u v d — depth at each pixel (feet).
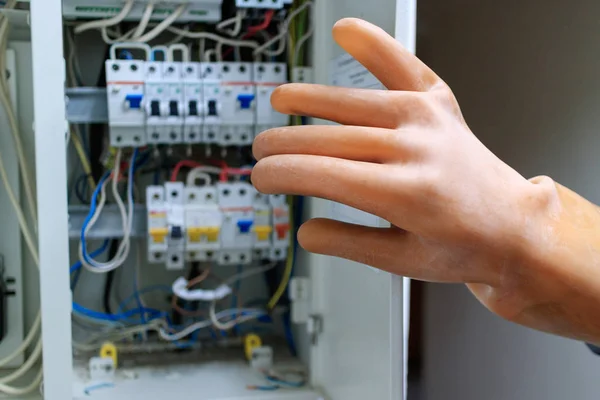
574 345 2.88
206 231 4.15
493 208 1.71
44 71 3.12
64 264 3.18
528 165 3.17
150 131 4.06
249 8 4.15
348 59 3.33
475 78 3.63
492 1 3.45
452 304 3.85
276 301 4.65
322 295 4.14
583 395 2.82
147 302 4.91
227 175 4.73
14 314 4.32
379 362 3.00
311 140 1.79
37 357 3.92
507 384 3.33
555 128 2.97
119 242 4.73
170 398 3.83
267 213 4.33
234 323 4.50
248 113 4.20
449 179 1.68
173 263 4.23
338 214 3.42
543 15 3.05
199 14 4.07
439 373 3.93
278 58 4.65
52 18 3.12
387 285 2.90
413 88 1.90
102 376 4.12
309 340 4.35
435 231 1.69
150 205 4.12
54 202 3.15
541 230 1.77
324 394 4.00
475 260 1.75
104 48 4.69
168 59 4.14
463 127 1.85
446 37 3.91
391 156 1.75
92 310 4.80
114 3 3.91
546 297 1.81
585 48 2.77
